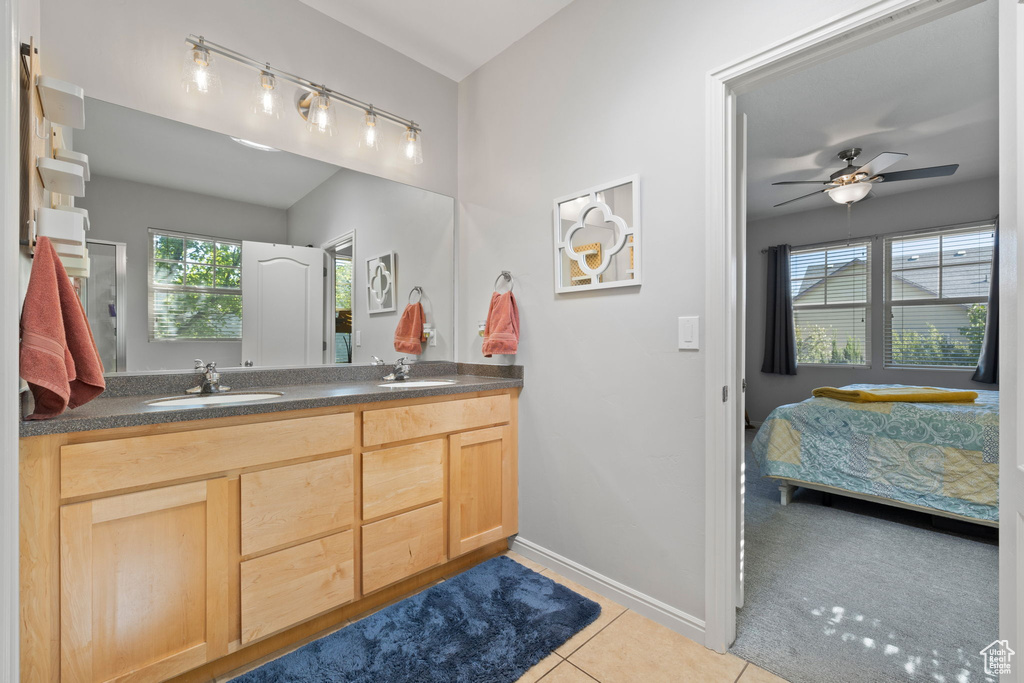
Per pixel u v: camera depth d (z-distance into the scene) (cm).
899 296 461
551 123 212
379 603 182
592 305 195
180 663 131
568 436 204
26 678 109
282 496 149
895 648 155
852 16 129
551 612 174
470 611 175
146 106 169
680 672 145
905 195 455
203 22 180
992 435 237
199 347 183
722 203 155
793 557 222
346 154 221
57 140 146
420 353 247
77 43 155
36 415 113
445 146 259
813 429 287
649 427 175
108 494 120
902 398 282
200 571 135
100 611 119
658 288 172
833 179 346
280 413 148
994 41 224
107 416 118
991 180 411
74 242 121
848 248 491
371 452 171
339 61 217
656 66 173
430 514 190
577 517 201
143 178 170
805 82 260
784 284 522
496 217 239
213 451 135
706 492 158
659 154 172
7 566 74
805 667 147
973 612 175
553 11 210
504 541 232
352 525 167
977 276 420
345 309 222
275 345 202
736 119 170
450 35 227
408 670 144
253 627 143
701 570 160
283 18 201
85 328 123
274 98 199
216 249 187
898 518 271
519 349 226
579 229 198
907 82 260
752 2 149
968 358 426
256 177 196
